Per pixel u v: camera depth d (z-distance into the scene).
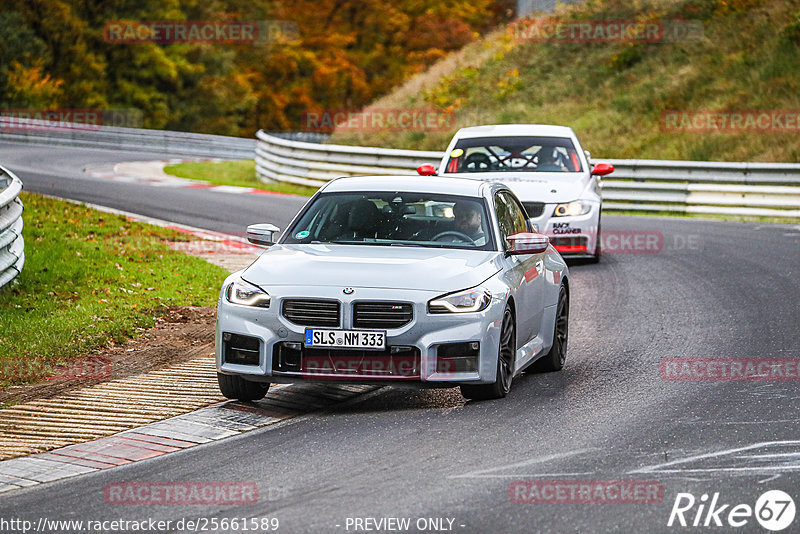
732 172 84.00
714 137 106.88
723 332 39.09
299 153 103.44
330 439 25.27
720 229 72.31
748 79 117.12
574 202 55.31
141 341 37.31
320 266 28.47
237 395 29.08
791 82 112.75
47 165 118.25
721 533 18.66
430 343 27.28
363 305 27.39
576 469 22.50
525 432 25.61
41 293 42.31
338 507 20.08
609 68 135.12
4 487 22.11
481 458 23.36
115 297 42.81
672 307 44.50
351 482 21.70
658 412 27.64
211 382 31.81
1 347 34.50
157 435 26.02
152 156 147.62
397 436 25.39
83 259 49.72
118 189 89.06
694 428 25.89
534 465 22.80
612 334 39.31
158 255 53.31
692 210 84.88
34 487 22.08
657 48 134.88
